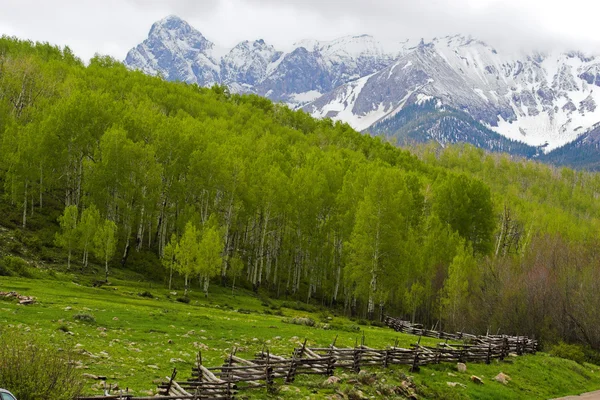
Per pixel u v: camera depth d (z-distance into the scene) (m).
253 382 24.08
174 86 164.75
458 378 32.69
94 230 70.62
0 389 13.01
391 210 76.62
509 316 69.81
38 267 62.75
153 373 23.44
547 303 68.06
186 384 20.91
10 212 80.88
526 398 32.56
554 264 81.06
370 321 69.75
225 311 56.34
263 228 90.50
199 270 69.25
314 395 23.33
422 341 47.00
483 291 77.06
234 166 85.12
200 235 79.56
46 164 80.75
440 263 83.31
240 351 31.36
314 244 88.31
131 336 31.59
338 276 87.94
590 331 62.41
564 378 40.34
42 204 89.25
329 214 92.38
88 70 143.75
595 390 39.09
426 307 81.31
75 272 67.62
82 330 30.81
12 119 93.25
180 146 86.38
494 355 40.53
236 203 86.00
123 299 52.31
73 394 16.16
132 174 82.75
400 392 26.58
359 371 28.94
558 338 63.41
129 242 88.00
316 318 65.88
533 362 42.00
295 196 88.50
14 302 37.78
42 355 16.09
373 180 77.50
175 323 39.06
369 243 76.06
